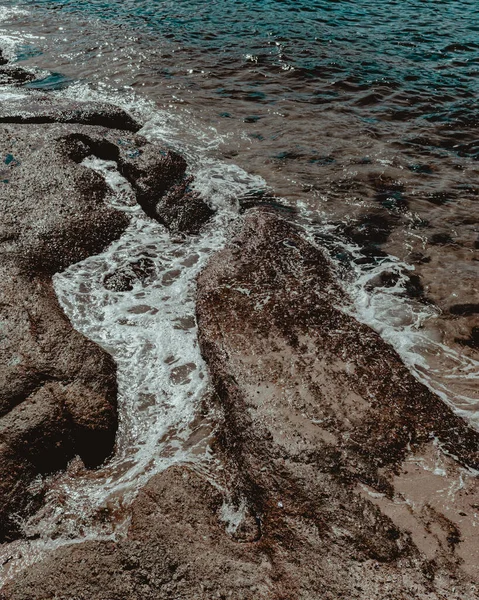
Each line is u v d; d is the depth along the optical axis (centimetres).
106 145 729
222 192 676
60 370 433
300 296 508
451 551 337
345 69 1022
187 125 838
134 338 488
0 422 398
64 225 577
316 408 410
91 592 326
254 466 383
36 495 381
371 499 361
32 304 482
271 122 845
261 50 1117
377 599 319
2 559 354
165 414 429
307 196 677
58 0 1534
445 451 389
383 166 731
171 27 1270
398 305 522
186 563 336
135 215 643
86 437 406
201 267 566
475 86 948
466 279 549
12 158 656
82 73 1042
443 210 649
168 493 371
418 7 1409
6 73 1041
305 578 329
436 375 456
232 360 446
